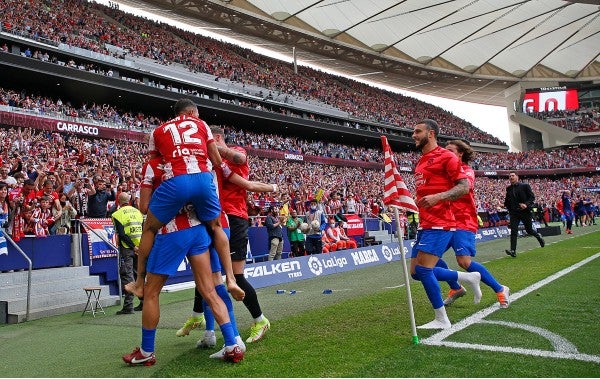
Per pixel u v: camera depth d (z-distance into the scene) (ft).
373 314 17.04
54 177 35.12
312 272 34.40
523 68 200.95
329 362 11.23
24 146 57.72
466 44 176.04
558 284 20.77
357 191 94.22
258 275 29.55
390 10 142.92
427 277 14.53
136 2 125.59
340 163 133.39
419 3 138.10
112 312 23.79
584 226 78.59
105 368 12.24
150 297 12.15
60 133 75.82
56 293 25.00
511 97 219.61
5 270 24.56
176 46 121.80
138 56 103.50
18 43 79.66
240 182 14.56
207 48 133.69
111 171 49.57
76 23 96.43
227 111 112.27
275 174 91.50
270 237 40.29
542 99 208.44
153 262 12.02
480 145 203.82
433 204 13.84
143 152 82.07
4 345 16.46
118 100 101.76
